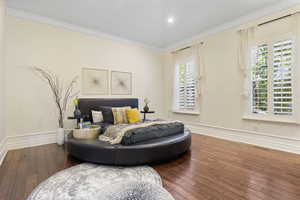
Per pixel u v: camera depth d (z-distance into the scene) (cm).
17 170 228
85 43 423
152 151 241
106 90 462
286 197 167
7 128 320
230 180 201
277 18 309
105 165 242
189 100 500
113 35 468
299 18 282
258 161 261
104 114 395
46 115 366
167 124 313
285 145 306
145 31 441
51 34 372
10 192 174
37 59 355
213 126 432
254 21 344
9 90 323
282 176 211
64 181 195
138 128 271
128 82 509
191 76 491
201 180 201
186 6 318
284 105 307
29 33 345
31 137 347
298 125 291
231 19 373
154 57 576
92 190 175
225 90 403
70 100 400
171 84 568
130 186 151
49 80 370
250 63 355
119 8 326
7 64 321
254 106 354
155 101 582
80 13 346
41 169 231
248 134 362
